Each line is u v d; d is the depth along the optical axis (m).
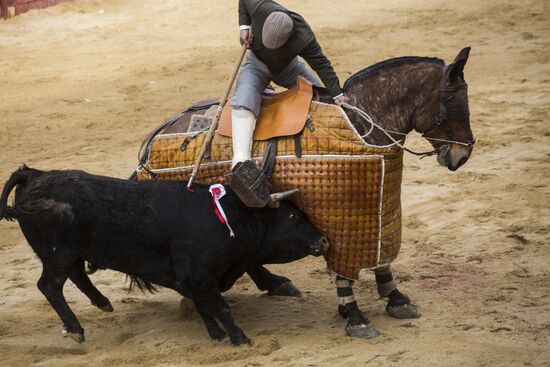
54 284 10.45
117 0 41.78
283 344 10.27
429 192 16.25
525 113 21.11
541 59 26.70
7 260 14.16
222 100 10.31
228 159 10.40
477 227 14.35
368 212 10.10
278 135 10.06
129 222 9.95
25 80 28.31
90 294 10.69
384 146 10.02
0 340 10.95
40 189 10.01
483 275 12.32
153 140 10.89
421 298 11.55
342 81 25.69
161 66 29.58
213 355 10.00
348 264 10.26
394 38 31.52
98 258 10.19
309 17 37.06
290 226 10.20
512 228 14.04
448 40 30.61
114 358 10.16
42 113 24.22
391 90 10.16
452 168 10.45
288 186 10.13
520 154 18.09
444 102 10.02
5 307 12.12
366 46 30.50
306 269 13.09
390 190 10.17
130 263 10.19
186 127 10.87
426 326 10.58
